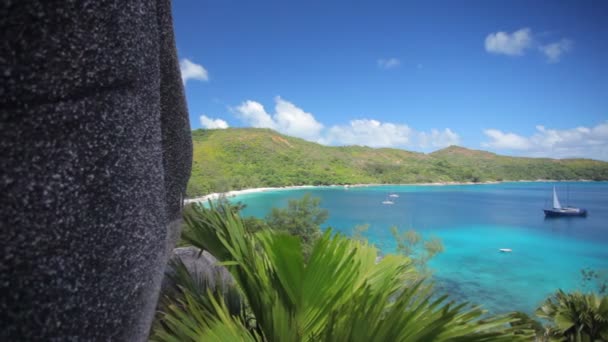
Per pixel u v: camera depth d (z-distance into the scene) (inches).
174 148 50.9
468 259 1600.6
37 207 19.5
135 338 28.3
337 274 60.3
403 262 75.4
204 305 68.3
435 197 4682.6
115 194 24.1
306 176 5565.9
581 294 202.4
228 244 69.2
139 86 27.8
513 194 5359.3
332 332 53.2
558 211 3117.6
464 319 55.4
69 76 20.9
